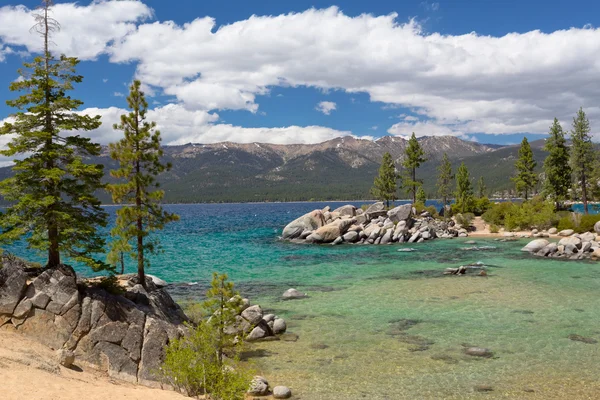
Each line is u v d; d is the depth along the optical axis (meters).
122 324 21.50
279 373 21.06
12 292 20.52
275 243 81.00
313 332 27.56
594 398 17.69
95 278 25.84
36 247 22.58
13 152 22.67
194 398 17.52
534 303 33.66
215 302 19.66
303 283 43.88
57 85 23.28
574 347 23.80
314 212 88.12
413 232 84.81
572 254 56.72
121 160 28.55
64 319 20.69
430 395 18.27
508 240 77.50
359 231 83.56
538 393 18.25
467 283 41.84
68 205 23.72
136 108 29.42
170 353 18.86
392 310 32.56
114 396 15.52
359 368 21.53
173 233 102.62
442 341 25.33
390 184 109.75
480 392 18.47
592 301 34.03
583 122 89.12
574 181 93.88
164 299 27.91
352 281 44.53
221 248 73.62
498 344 24.56
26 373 15.41
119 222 27.72
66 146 23.78
